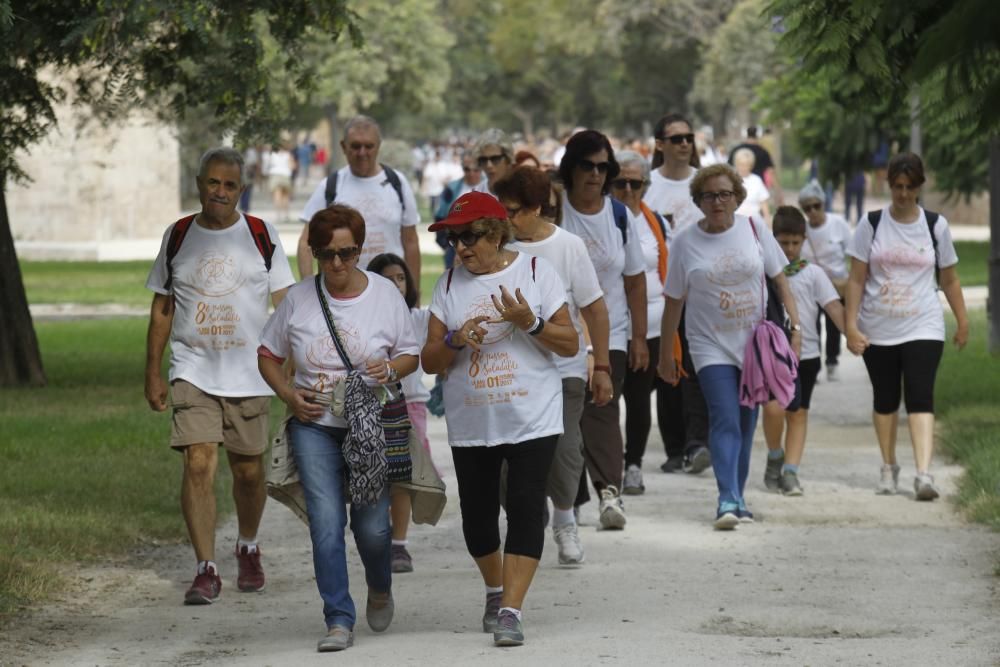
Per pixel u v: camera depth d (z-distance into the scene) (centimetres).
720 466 2620
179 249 2166
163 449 3350
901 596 2103
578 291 2141
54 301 7106
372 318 1908
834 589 2148
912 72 1374
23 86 3484
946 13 1338
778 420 2934
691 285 2636
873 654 1756
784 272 2900
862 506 2805
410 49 14250
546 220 2219
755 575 2245
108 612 2078
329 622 1847
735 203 2628
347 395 1870
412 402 2381
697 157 3238
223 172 2139
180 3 2514
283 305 1928
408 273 2373
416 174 18900
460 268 1916
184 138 5575
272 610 2098
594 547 2464
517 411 1883
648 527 2623
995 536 2514
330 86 13150
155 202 11638
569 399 2277
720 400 2617
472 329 1859
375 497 1866
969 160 8144
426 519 1958
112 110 4281
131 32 2591
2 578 2173
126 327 6122
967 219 12281
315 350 1898
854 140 8231
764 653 1766
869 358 2920
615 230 2512
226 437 2186
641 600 2089
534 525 1864
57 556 2380
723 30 17712
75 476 2998
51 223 11331
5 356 4478
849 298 2914
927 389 2869
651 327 2953
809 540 2505
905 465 3256
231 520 2767
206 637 1933
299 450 1898
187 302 2161
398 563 2325
